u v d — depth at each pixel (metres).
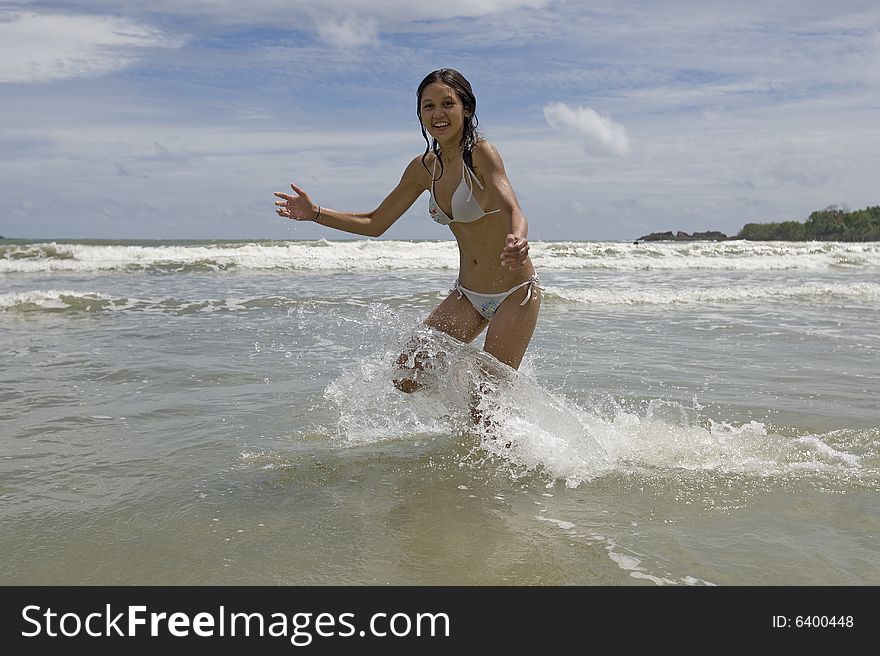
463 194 3.88
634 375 5.80
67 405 4.80
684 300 11.48
